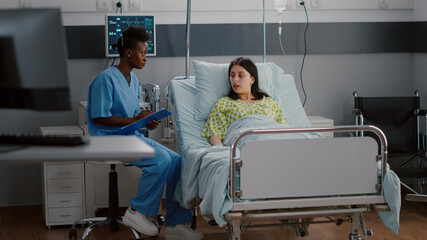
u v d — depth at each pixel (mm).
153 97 3727
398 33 4633
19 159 1482
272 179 2568
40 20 1547
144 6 4211
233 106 3436
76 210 3723
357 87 4641
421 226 3557
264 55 4316
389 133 4273
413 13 4637
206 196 2684
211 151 2990
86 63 4172
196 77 3656
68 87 1571
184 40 4301
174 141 3668
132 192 3961
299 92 4559
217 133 3381
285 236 3393
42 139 1623
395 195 2633
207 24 4328
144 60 3412
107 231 3578
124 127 3061
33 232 3594
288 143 2562
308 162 2596
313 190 2619
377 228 3525
